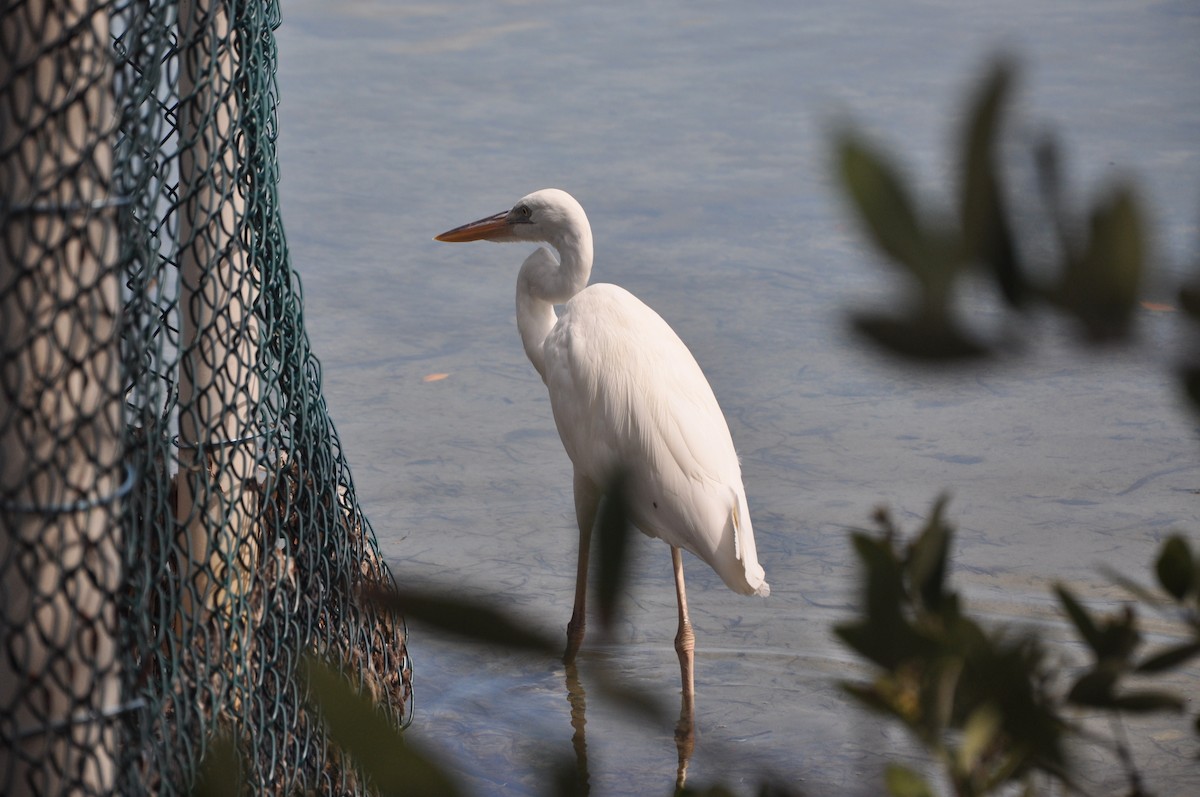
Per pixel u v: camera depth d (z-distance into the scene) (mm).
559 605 8906
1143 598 1864
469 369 12531
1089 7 26734
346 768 5074
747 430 11438
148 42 3887
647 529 8516
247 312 5367
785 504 10289
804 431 11430
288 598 5688
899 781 1931
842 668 8406
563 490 10539
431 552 9578
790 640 8812
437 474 10703
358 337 13125
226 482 5590
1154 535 9609
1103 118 19203
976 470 10711
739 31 24844
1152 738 7188
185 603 5453
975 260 1251
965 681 1731
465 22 25438
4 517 3650
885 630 1754
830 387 12156
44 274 3572
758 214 16016
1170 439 11156
